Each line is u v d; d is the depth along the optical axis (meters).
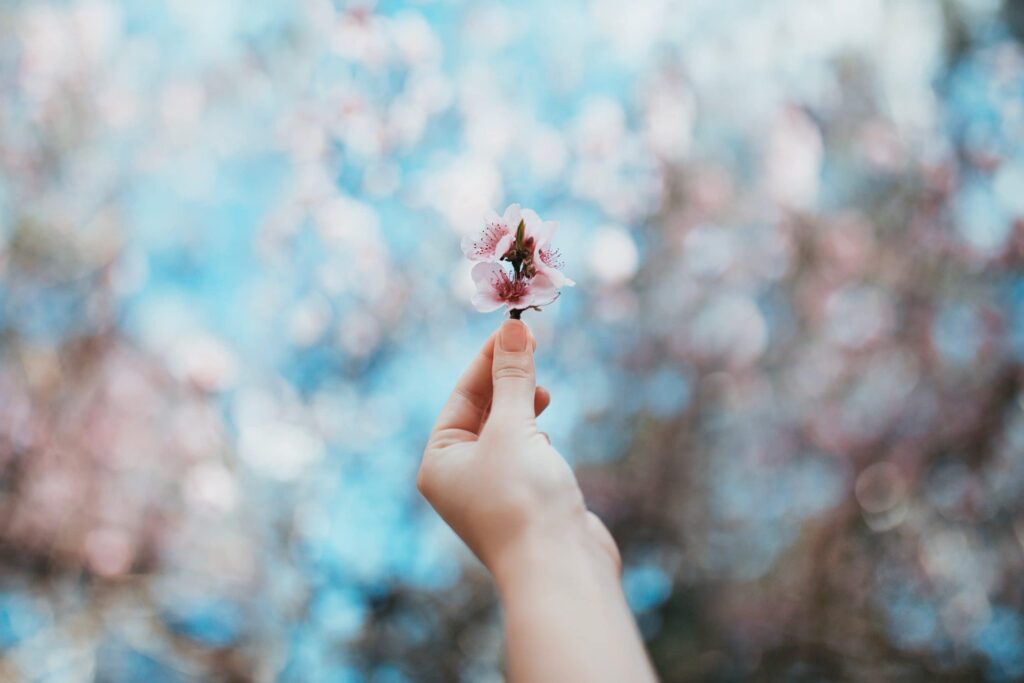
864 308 1.44
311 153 1.34
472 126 1.37
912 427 1.42
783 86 1.44
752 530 1.40
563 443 1.38
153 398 1.32
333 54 1.34
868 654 1.38
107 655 1.25
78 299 1.30
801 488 1.42
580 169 1.40
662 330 1.41
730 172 1.44
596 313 1.40
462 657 1.32
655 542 1.39
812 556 1.41
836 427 1.43
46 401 1.28
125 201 1.32
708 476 1.41
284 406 1.34
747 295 1.43
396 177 1.36
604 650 0.46
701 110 1.43
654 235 1.42
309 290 1.35
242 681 1.28
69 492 1.28
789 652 1.37
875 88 1.44
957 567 1.41
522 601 0.48
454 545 1.35
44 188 1.29
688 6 1.42
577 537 0.50
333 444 1.34
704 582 1.38
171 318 1.33
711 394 1.42
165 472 1.31
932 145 1.44
